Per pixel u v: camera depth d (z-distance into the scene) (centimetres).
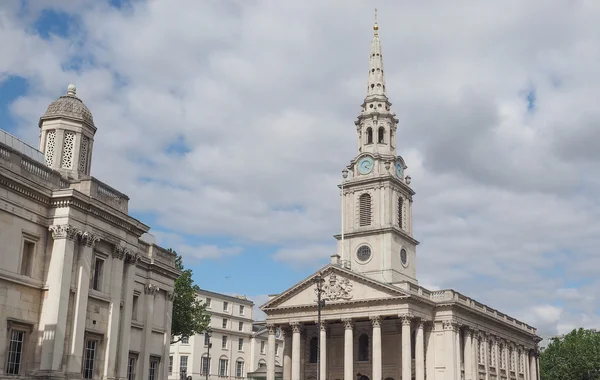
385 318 8375
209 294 11444
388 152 9875
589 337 12419
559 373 12212
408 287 8219
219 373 11338
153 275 5631
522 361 11050
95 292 4281
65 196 4044
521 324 11088
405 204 9831
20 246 3850
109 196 4541
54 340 3847
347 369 8175
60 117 4834
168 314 5888
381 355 8544
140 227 4769
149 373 5550
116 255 4528
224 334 11575
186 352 10900
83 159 4906
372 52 10500
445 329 8494
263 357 12338
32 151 4553
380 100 10131
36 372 3788
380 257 9194
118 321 4488
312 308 8631
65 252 4000
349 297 8394
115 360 4450
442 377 8338
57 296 3912
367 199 9581
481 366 9188
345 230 9606
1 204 3719
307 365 9275
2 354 3672
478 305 9412
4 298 3703
